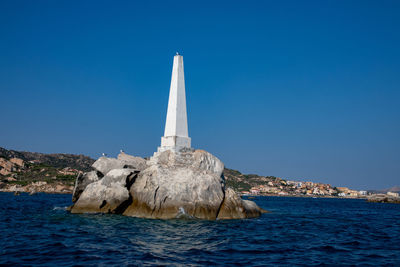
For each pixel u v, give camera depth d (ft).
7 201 242.37
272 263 65.87
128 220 117.70
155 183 128.98
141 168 159.53
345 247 84.64
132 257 66.90
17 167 652.48
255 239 91.40
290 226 124.36
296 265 64.85
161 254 70.33
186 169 135.03
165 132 151.94
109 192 133.80
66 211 150.92
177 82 150.61
